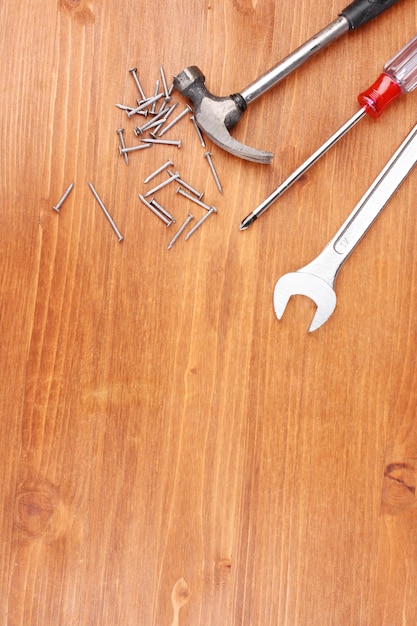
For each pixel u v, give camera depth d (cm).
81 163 80
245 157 78
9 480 80
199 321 80
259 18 80
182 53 80
